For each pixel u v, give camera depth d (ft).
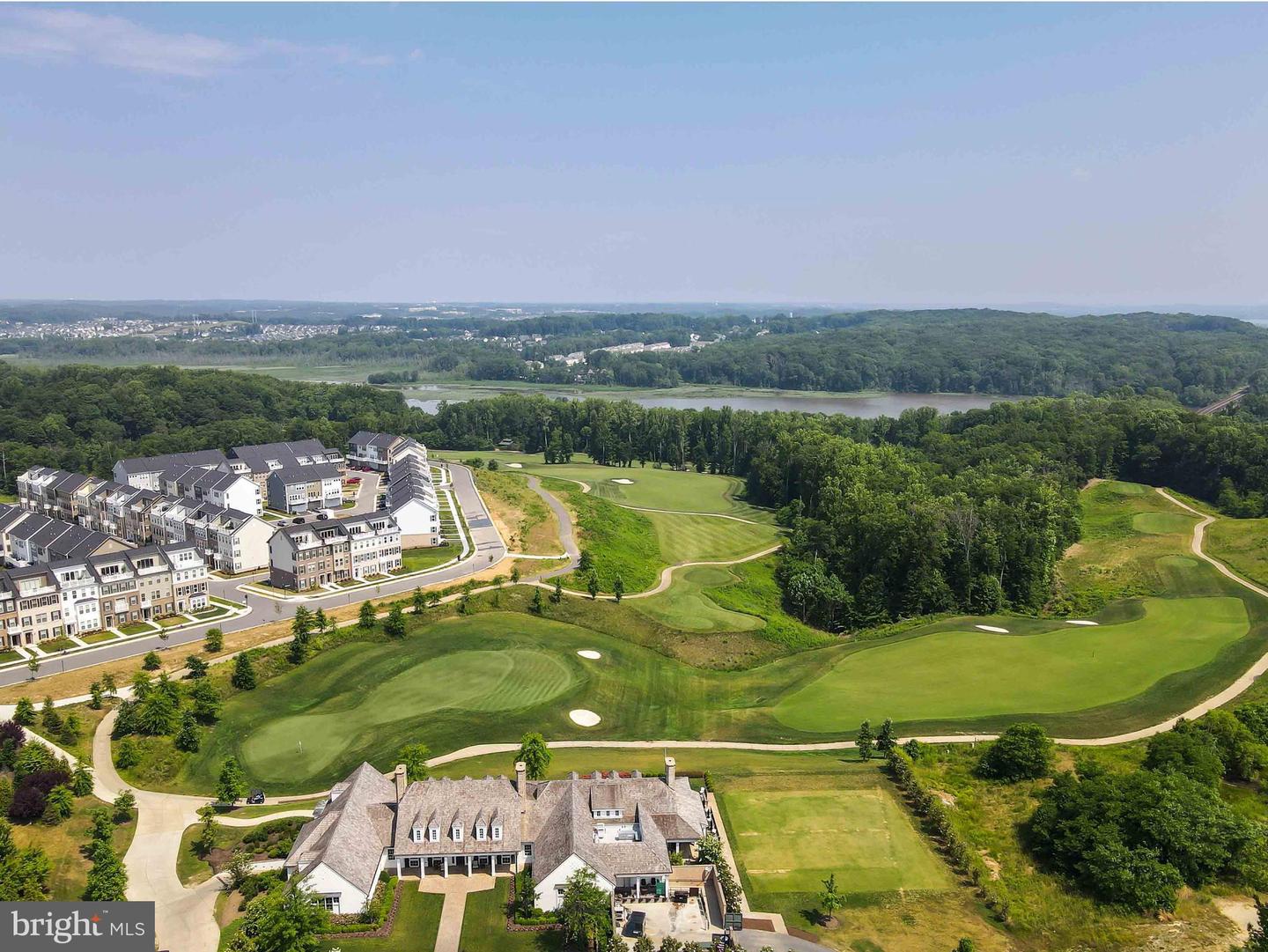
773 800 268.82
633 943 204.54
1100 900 222.69
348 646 389.19
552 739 317.22
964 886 228.63
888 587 488.85
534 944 205.26
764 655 418.51
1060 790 250.78
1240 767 274.16
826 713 344.49
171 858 238.89
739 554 559.38
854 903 220.64
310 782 282.56
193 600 432.25
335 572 474.90
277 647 376.07
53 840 244.83
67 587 393.91
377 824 234.79
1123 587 490.49
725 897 215.51
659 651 413.18
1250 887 227.20
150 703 307.37
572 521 588.91
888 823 256.73
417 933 208.44
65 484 605.73
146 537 552.41
